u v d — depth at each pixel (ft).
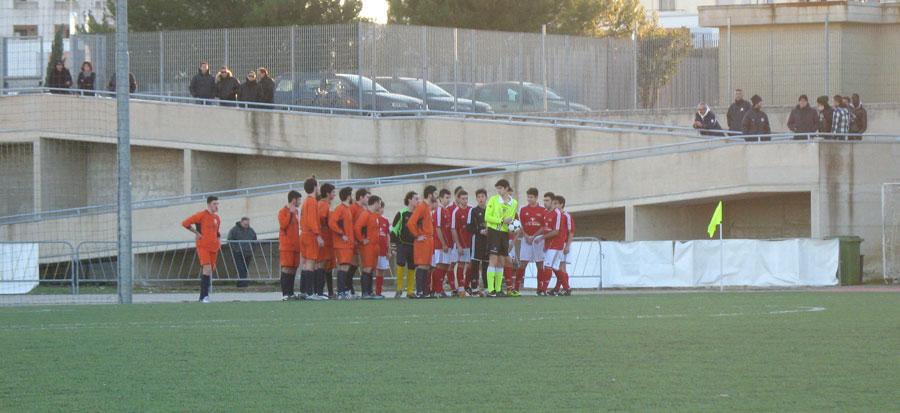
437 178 334.85
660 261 292.20
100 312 191.21
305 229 234.38
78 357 120.67
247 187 390.83
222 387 99.50
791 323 154.40
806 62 387.75
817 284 288.71
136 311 193.06
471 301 220.02
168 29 514.27
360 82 377.91
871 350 121.60
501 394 94.94
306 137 376.68
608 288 294.66
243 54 390.42
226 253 300.81
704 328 147.23
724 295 239.30
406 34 382.83
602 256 295.07
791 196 327.06
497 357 117.91
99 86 402.72
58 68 392.27
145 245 304.30
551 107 399.03
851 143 308.81
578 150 355.77
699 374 104.88
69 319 173.68
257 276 301.22
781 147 310.24
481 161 364.99
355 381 102.27
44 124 391.65
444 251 247.91
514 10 522.06
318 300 233.14
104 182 398.62
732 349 123.34
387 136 370.73
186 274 318.45
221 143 382.22
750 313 173.68
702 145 345.92
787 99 389.60
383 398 93.45
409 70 383.04
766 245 288.51
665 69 401.08
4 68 410.31
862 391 95.09
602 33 601.62
